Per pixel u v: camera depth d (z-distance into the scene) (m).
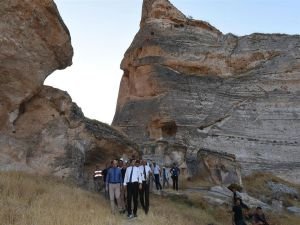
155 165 26.20
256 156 44.88
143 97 46.25
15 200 12.73
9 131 18.41
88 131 21.61
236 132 45.44
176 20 51.06
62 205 13.23
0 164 17.64
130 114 45.41
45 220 10.91
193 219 18.72
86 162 22.62
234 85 48.06
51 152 19.52
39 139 19.34
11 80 18.14
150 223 13.75
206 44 50.19
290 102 48.25
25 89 18.67
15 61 17.97
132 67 49.59
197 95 45.72
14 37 17.70
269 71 49.47
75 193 16.09
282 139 46.41
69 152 20.11
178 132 43.00
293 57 50.16
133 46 50.75
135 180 15.05
